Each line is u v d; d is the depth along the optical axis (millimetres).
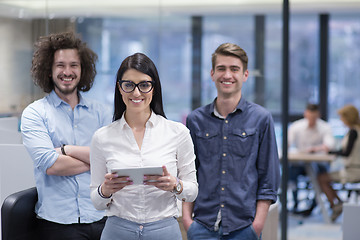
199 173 2322
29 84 4746
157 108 1933
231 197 2250
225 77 2240
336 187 5152
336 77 6219
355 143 5070
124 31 5488
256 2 5691
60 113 2455
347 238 2896
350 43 6191
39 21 4922
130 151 1868
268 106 5812
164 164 1855
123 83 1837
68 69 2424
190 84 5852
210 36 5793
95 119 2531
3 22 4797
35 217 2457
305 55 6223
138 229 1850
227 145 2279
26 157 2785
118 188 1764
